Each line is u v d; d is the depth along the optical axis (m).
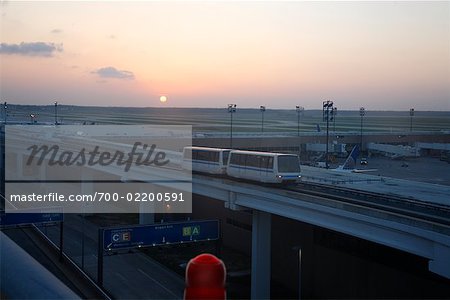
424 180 72.94
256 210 40.19
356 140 120.75
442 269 23.58
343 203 29.77
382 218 26.89
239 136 97.31
